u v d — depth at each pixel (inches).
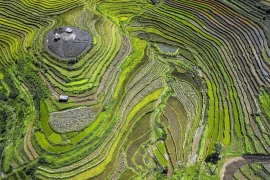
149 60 1663.4
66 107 1417.3
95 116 1390.3
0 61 1621.6
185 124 1395.2
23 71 1563.7
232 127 1386.6
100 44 1690.5
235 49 1736.0
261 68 1622.8
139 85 1534.2
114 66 1605.6
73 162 1236.5
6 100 1459.2
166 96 1502.2
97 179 1194.0
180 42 1790.1
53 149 1273.4
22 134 1326.3
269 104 1476.4
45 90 1477.6
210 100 1493.6
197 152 1293.1
